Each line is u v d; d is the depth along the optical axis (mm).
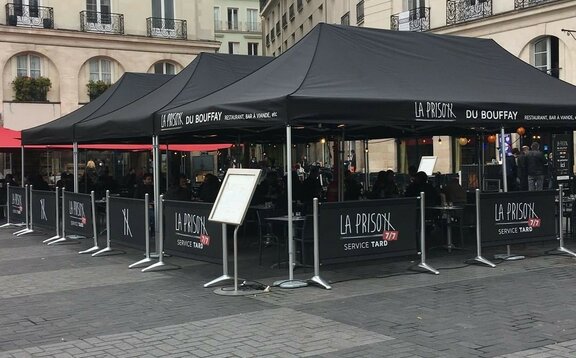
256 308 6590
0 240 12953
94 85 25953
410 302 6715
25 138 14641
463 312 6238
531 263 9062
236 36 58969
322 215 7562
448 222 10359
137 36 26938
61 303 7035
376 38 9711
